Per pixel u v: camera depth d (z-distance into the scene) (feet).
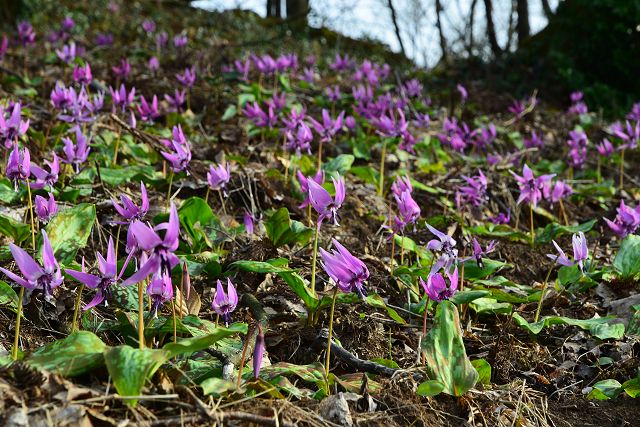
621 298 4.17
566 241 5.50
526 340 3.61
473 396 2.80
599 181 7.57
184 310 3.14
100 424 2.17
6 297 3.00
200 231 4.02
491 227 5.27
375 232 5.06
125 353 2.26
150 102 8.07
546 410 2.97
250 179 5.26
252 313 3.44
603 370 3.34
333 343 3.05
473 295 3.33
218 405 2.39
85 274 2.34
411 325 3.55
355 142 7.32
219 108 8.38
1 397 2.11
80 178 4.54
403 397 2.70
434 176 6.72
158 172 5.43
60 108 5.00
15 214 4.00
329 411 2.51
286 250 4.29
